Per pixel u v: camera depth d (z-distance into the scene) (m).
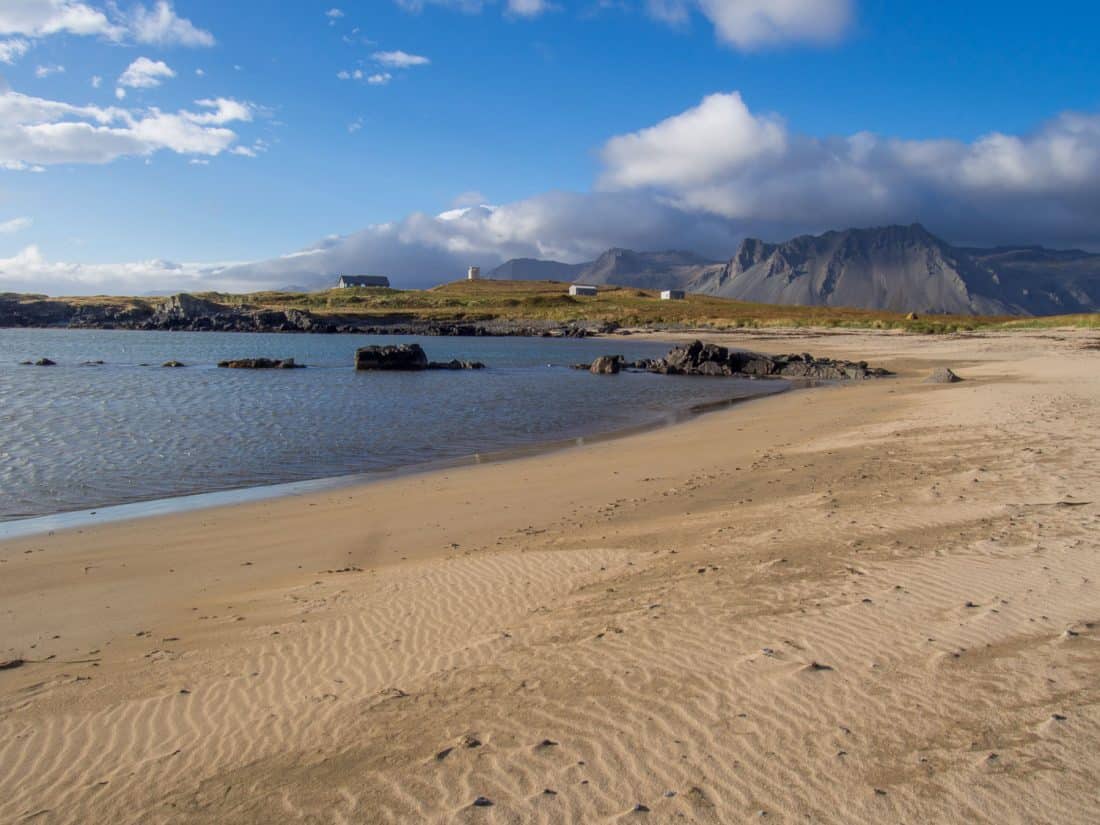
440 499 13.91
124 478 16.44
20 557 10.52
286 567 9.88
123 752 5.06
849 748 4.42
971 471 12.31
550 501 13.31
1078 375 30.12
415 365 51.81
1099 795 3.83
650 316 136.75
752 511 11.16
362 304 163.88
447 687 5.73
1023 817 3.72
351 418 26.64
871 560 7.94
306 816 4.17
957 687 5.03
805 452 16.61
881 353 57.16
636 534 10.37
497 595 7.98
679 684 5.41
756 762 4.36
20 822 4.29
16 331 118.62
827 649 5.78
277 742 5.07
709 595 7.28
